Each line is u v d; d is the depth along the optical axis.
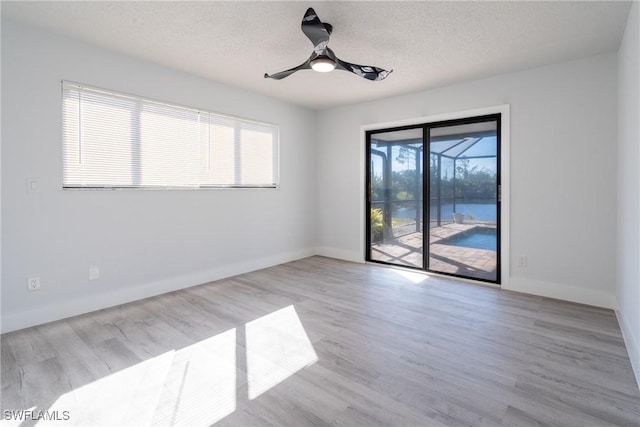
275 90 4.29
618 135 2.96
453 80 3.83
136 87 3.25
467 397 1.77
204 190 3.89
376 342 2.41
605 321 2.78
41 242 2.72
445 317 2.88
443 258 4.25
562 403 1.72
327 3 2.29
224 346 2.36
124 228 3.22
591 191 3.17
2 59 2.50
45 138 2.71
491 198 3.84
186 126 3.69
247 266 4.43
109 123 3.08
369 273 4.38
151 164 3.40
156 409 1.69
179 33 2.75
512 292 3.57
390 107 4.57
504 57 3.18
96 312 2.99
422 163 4.38
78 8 2.36
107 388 1.86
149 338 2.48
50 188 2.75
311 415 1.64
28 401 1.74
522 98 3.51
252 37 2.81
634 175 2.24
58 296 2.82
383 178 4.79
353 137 5.01
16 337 2.48
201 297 3.41
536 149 3.45
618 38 2.77
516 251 3.61
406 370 2.04
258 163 4.53
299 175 5.18
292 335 2.53
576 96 3.22
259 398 1.77
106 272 3.10
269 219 4.73
